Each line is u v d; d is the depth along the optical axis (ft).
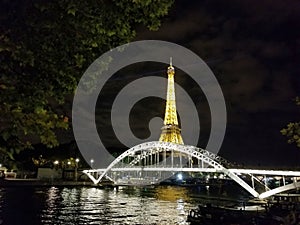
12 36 29.19
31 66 31.42
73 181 610.24
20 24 29.32
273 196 333.42
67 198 379.55
